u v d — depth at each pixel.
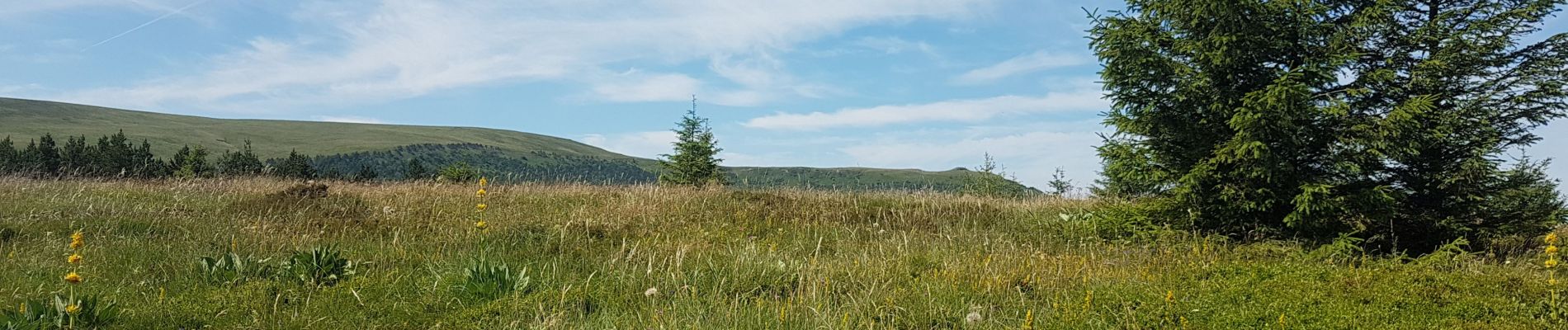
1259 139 8.27
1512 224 8.92
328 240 8.39
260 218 9.34
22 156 51.03
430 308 5.71
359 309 5.64
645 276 6.39
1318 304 4.97
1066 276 6.46
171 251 7.50
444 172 23.88
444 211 10.48
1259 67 8.62
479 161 186.62
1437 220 8.92
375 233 8.81
